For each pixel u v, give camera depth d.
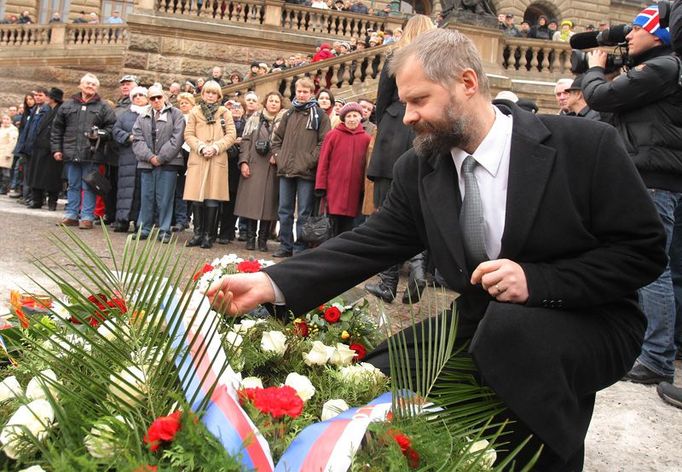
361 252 2.11
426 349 2.00
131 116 7.85
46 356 1.60
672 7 3.15
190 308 1.57
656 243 1.84
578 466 1.94
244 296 1.95
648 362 3.38
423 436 1.35
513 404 1.71
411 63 1.83
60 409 1.27
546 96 13.07
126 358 1.37
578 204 1.88
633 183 1.87
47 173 10.12
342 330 2.46
